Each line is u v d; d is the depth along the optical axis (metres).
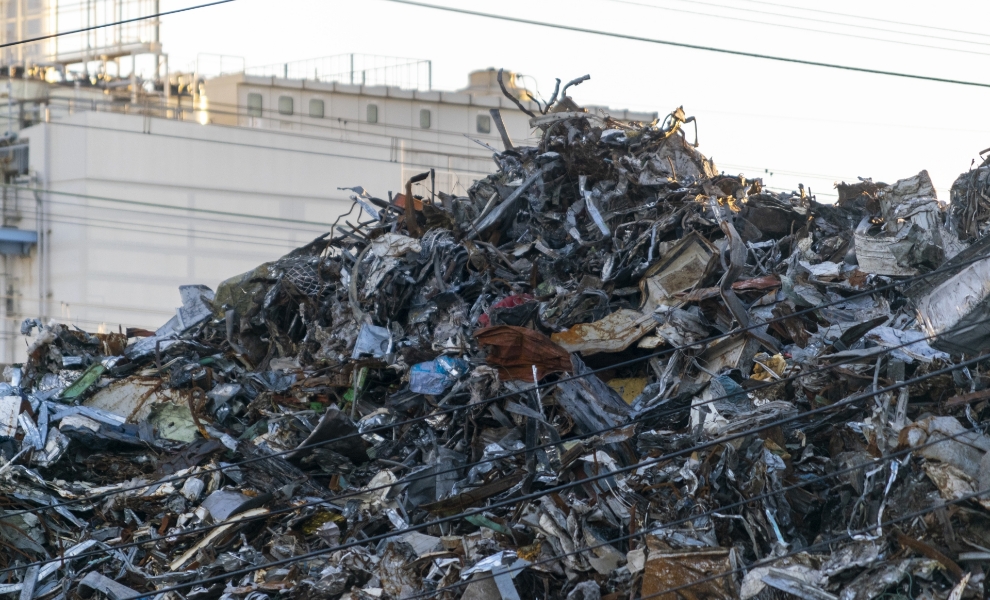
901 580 23.75
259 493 33.12
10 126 80.56
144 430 36.22
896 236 36.56
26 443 35.44
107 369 38.66
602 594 26.53
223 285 42.41
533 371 31.50
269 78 89.44
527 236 41.62
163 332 42.94
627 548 27.81
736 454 27.95
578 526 27.89
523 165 43.59
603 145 42.56
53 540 32.59
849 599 23.75
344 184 85.94
